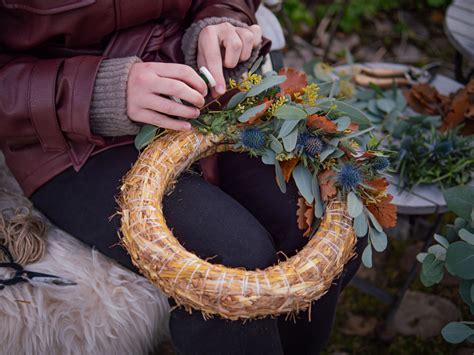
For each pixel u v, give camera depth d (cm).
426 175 99
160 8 81
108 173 79
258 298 60
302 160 73
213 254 71
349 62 124
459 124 107
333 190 70
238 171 86
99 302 79
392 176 101
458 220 82
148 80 72
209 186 79
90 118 75
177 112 72
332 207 70
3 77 74
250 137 73
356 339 118
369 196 71
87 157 79
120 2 76
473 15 124
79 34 78
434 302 122
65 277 79
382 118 112
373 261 131
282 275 62
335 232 67
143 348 85
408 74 123
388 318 118
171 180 74
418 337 117
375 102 113
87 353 81
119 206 74
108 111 73
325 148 72
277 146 72
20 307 77
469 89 108
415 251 132
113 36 81
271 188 83
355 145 74
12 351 78
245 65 84
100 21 77
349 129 75
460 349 114
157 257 63
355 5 189
